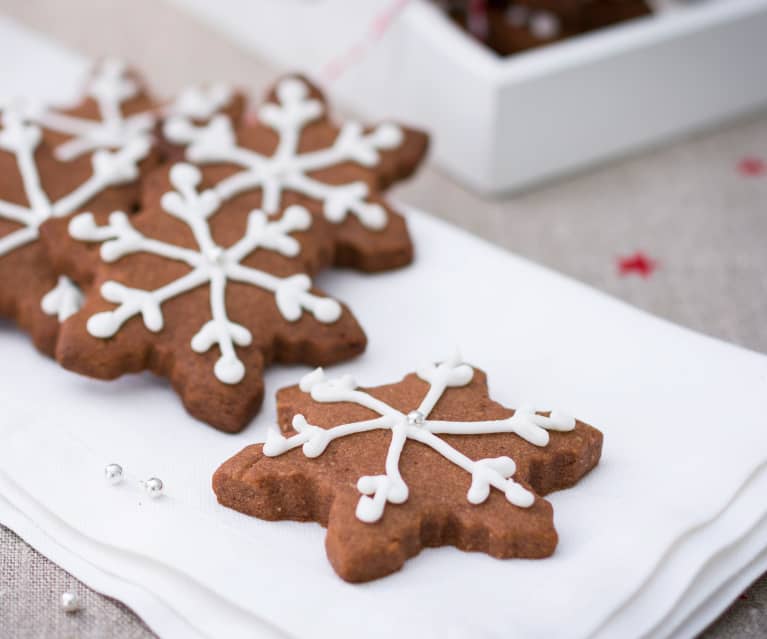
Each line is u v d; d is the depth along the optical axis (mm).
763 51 449
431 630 269
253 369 326
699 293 391
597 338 341
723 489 300
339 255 367
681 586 282
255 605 275
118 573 288
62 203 361
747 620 294
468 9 458
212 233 349
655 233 415
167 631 280
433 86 429
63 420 321
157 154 384
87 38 501
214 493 303
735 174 438
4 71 450
